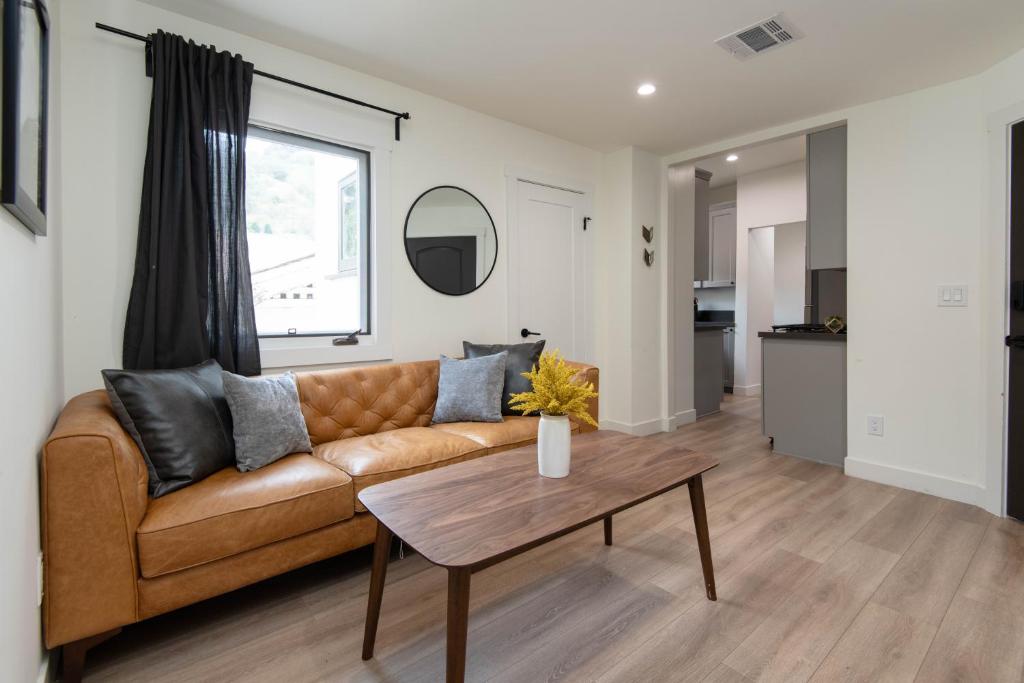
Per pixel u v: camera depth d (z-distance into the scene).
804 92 2.90
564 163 3.82
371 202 2.82
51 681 1.36
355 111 2.71
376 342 2.84
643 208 4.06
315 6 2.12
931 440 2.77
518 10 2.15
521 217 3.56
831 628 1.59
